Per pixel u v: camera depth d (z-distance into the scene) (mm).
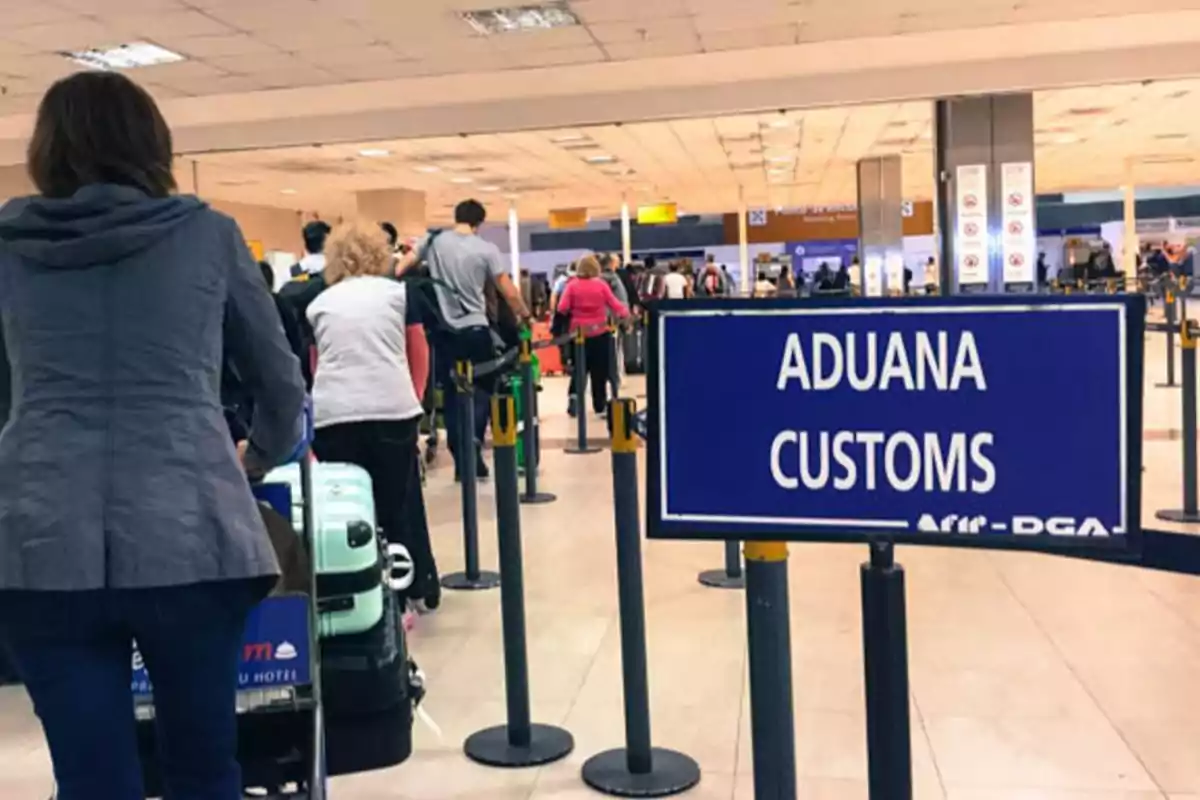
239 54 9227
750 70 10383
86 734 1505
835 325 1498
